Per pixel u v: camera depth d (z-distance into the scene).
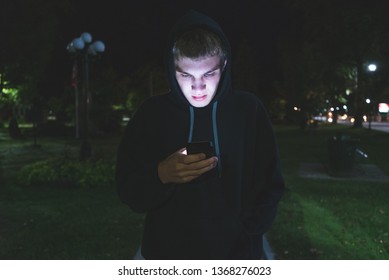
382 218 7.23
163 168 1.59
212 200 1.71
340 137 12.36
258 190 1.80
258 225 1.71
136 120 1.80
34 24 30.19
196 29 1.63
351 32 30.48
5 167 14.58
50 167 10.80
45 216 7.50
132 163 1.78
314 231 6.41
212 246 1.71
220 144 1.71
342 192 9.73
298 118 47.31
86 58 14.95
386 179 11.84
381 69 30.91
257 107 1.80
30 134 32.25
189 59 1.61
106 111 34.66
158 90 50.06
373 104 35.00
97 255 5.38
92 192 9.69
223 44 1.64
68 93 34.31
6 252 5.50
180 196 1.71
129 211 7.82
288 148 22.39
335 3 30.20
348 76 37.94
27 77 33.31
